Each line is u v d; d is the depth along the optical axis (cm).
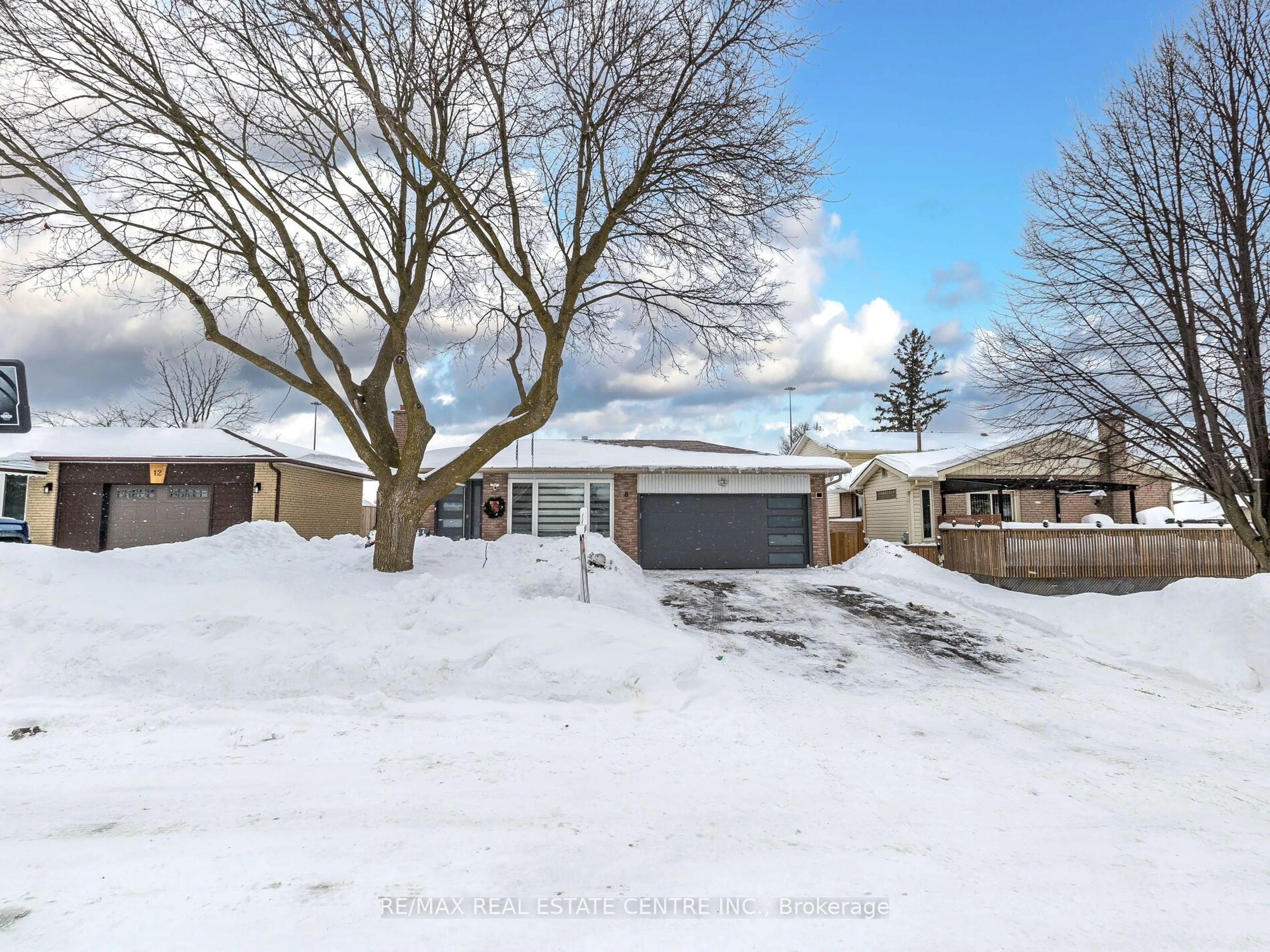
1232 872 359
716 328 1144
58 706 596
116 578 792
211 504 1747
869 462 2550
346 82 855
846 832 394
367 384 1143
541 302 979
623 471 1723
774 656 902
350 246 1018
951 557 1644
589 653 710
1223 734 660
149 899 293
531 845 361
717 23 902
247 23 849
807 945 270
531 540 1388
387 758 506
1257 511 1120
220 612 719
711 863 345
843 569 1709
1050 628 1123
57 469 1719
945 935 283
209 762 491
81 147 926
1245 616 905
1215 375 1173
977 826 411
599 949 262
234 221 983
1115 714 717
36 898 293
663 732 584
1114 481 1997
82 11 881
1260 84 1125
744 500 1784
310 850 349
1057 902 319
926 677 841
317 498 2064
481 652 703
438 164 897
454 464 1015
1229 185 1172
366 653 686
